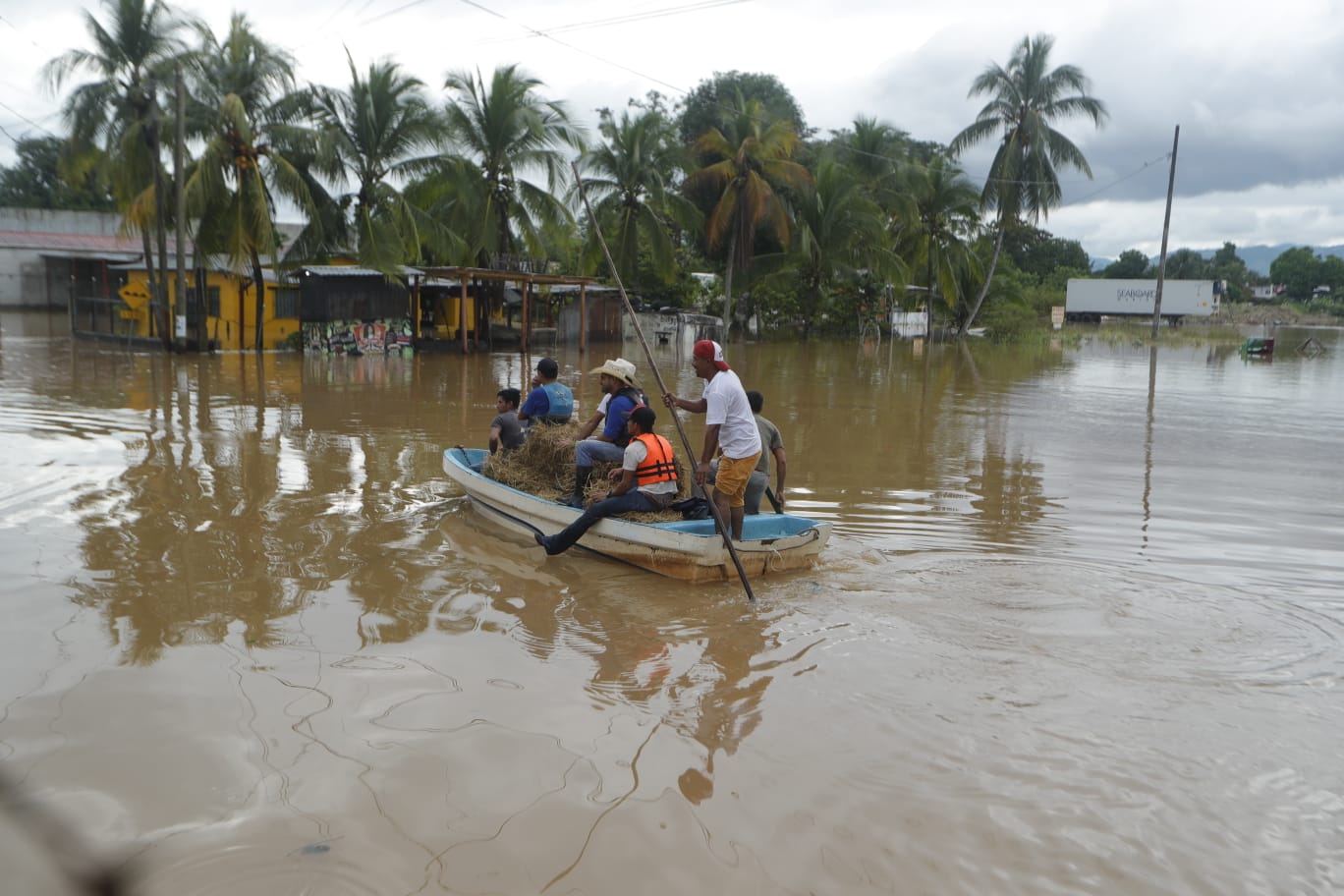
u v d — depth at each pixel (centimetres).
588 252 3506
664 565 691
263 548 732
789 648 555
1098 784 408
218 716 451
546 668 521
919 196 4075
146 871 333
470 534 792
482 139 2939
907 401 1806
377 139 2683
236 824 363
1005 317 4394
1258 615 616
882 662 536
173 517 813
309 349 2522
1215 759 430
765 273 3756
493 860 347
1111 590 664
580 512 747
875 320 4191
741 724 459
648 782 404
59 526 775
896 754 431
